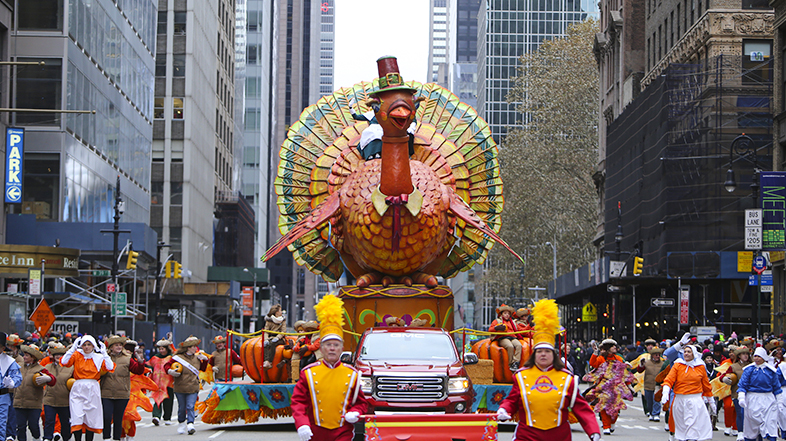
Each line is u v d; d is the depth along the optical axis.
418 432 10.30
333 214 19.02
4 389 13.94
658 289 50.50
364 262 18.70
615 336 45.97
